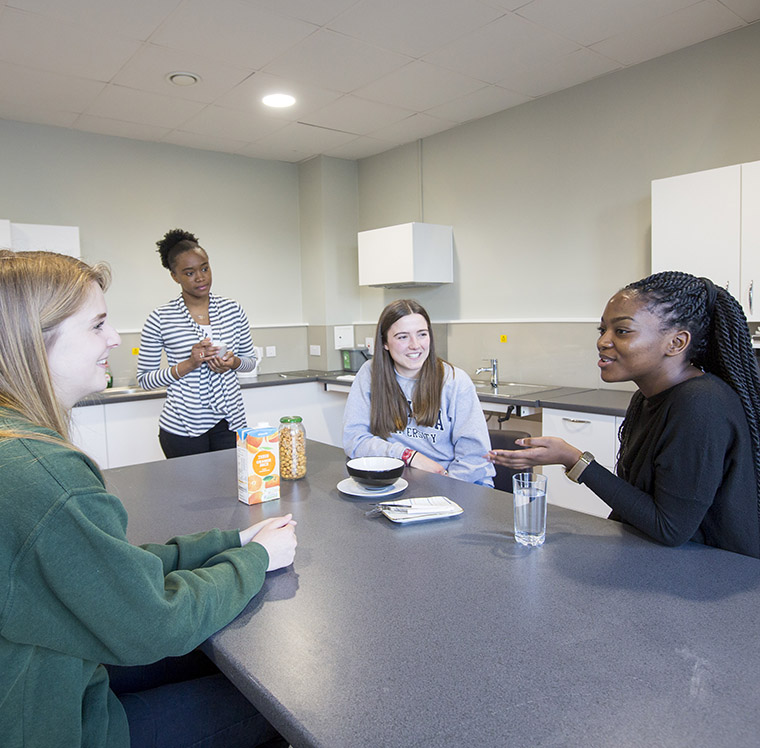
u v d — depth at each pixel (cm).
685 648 72
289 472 154
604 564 97
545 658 71
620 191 311
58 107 334
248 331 302
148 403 353
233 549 98
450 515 122
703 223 253
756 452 101
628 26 255
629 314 106
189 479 159
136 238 400
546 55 283
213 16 238
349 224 475
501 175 369
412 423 183
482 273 388
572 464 113
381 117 367
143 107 338
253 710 98
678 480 100
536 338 357
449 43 267
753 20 252
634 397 124
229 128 380
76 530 67
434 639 77
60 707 71
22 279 75
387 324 175
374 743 58
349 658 73
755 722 59
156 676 111
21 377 74
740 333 104
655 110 293
